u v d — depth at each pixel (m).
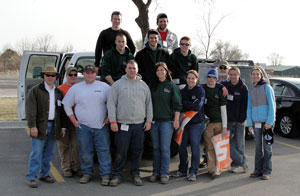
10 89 23.77
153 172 4.94
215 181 4.96
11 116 10.77
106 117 4.78
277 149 7.27
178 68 5.37
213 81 5.08
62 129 4.83
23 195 4.27
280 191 4.57
